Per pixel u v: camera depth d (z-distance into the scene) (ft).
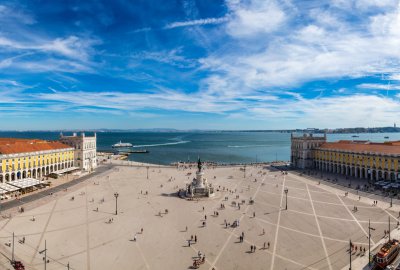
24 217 248.32
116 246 193.26
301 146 540.11
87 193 339.77
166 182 417.90
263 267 167.22
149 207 284.00
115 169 530.27
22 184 343.26
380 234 211.41
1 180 364.79
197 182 335.88
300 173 479.82
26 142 459.73
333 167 484.33
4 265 163.02
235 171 514.27
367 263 169.99
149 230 222.69
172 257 179.01
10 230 218.18
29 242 196.85
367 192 338.54
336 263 171.12
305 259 176.45
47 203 293.43
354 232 216.95
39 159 428.97
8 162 374.22
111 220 242.58
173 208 281.54
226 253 184.85
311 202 299.99
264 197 323.78
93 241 200.64
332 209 274.77
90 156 540.11
